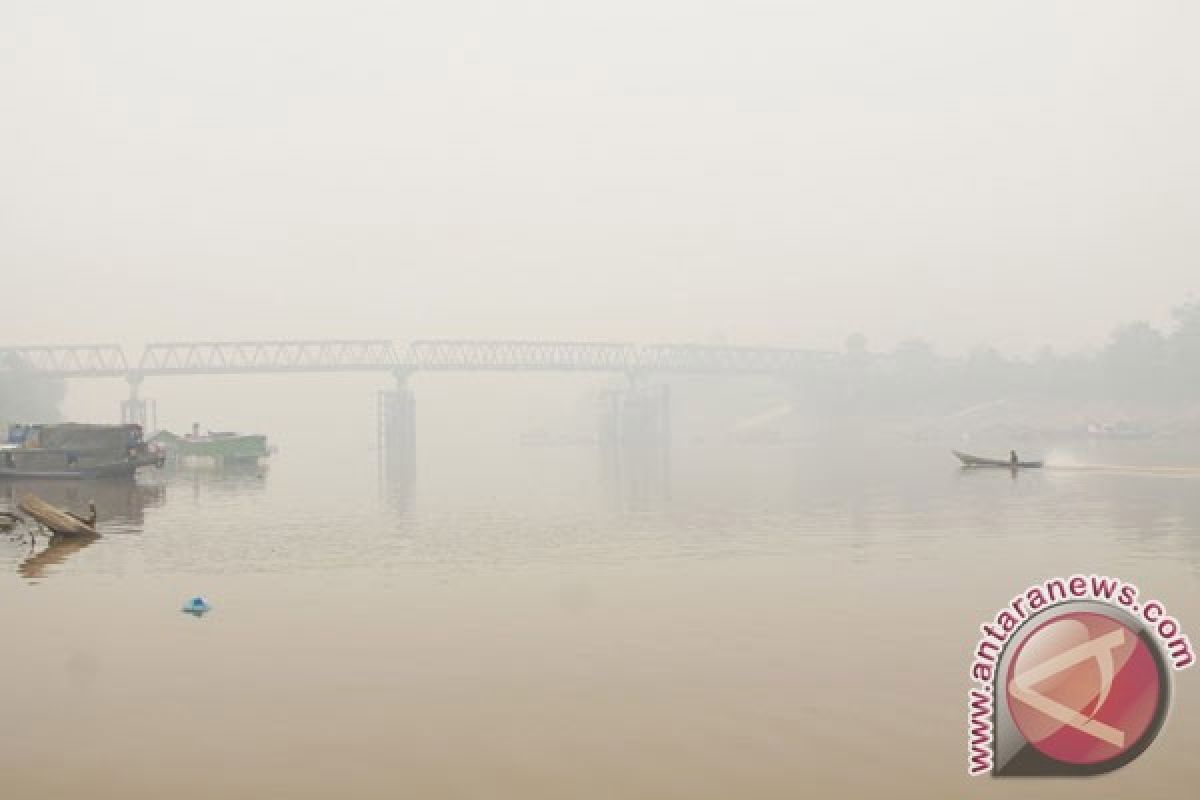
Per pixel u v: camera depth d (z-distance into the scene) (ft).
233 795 46.80
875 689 62.85
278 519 179.83
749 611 88.79
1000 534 143.43
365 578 109.70
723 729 55.52
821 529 154.40
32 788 47.80
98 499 231.50
